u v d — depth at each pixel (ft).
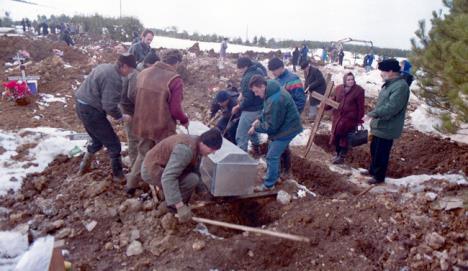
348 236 13.09
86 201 14.11
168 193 11.70
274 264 12.02
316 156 22.59
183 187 13.01
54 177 15.94
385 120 16.55
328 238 13.02
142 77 13.75
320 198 15.99
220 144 12.05
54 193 14.90
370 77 54.34
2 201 14.21
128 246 12.32
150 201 14.12
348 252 12.34
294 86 18.58
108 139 14.64
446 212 13.83
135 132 14.10
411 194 15.69
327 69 66.03
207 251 12.12
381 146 17.15
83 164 15.71
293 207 15.07
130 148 15.55
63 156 17.34
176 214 13.26
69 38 69.26
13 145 18.37
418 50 23.79
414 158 22.54
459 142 23.97
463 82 16.60
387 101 16.08
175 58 15.53
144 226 13.11
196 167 14.02
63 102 27.37
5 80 31.40
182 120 14.14
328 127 28.27
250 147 22.26
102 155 17.43
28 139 18.97
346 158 23.18
